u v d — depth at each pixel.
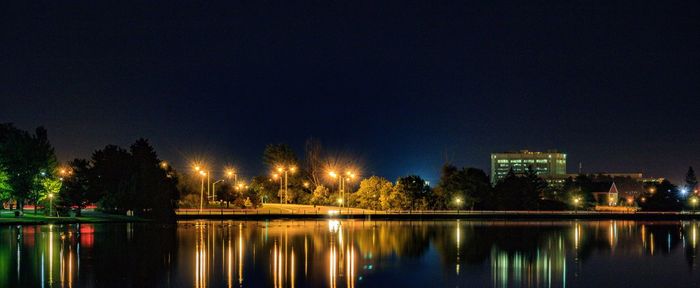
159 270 62.38
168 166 155.12
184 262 67.50
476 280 60.72
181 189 175.00
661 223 145.88
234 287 55.00
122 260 68.00
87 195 127.06
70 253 72.44
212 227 114.50
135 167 132.00
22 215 125.50
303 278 59.75
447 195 173.38
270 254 74.56
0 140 133.12
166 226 115.75
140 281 56.81
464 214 152.38
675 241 98.88
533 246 88.38
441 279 60.91
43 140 126.38
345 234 101.62
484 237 100.62
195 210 154.12
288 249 79.56
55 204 128.00
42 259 67.75
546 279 61.78
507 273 64.88
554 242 94.38
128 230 103.81
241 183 191.62
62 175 158.38
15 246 78.12
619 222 148.75
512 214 156.38
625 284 59.69
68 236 90.88
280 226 118.88
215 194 180.12
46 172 127.06
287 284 56.91
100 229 104.88
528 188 180.50
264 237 94.25
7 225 108.69
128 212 134.25
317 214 145.25
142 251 75.38
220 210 155.25
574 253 81.56
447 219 150.25
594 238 102.38
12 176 121.50
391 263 69.94
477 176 176.62
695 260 76.31
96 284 55.16
